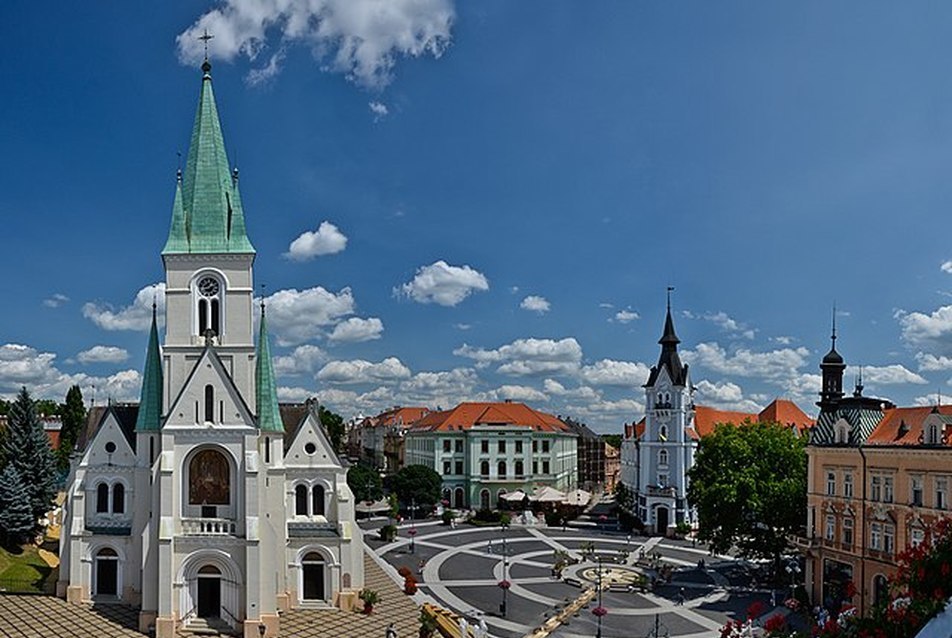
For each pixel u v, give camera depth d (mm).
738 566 94812
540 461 153500
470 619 67125
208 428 58312
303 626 59719
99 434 63594
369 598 64625
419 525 126500
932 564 17500
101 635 54812
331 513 67250
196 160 64625
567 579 84062
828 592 70375
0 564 74188
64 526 64625
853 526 67625
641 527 125062
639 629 65750
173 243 63125
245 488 57594
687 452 124375
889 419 68000
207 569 58219
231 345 62594
